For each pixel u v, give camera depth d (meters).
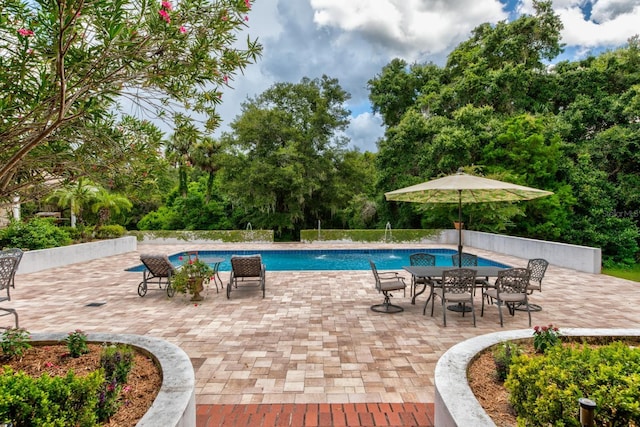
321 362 3.91
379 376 3.58
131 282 8.40
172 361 2.80
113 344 3.25
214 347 4.34
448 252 14.76
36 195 2.64
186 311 5.93
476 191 6.56
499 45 19.61
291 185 19.00
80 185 3.20
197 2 2.26
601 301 6.51
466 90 18.70
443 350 4.25
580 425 1.76
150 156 2.88
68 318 5.54
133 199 3.15
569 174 16.06
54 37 1.88
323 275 9.22
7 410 1.78
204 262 7.02
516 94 18.25
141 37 2.20
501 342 3.21
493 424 1.95
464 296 5.29
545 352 2.55
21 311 5.93
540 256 11.02
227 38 2.51
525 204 15.64
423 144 18.59
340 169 21.92
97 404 2.19
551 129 16.36
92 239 14.48
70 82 2.26
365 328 5.06
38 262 9.93
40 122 2.12
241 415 2.90
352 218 22.70
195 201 24.02
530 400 2.09
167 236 17.56
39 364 2.98
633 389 1.79
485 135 16.05
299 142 19.95
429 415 2.91
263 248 15.47
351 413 2.93
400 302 6.51
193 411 2.33
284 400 3.13
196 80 2.54
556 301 6.52
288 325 5.19
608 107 17.42
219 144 22.11
